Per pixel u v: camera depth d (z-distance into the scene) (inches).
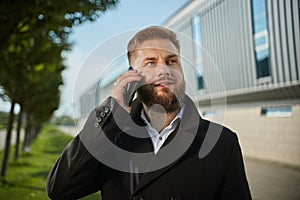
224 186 52.7
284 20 297.1
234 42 362.3
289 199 208.8
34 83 368.8
